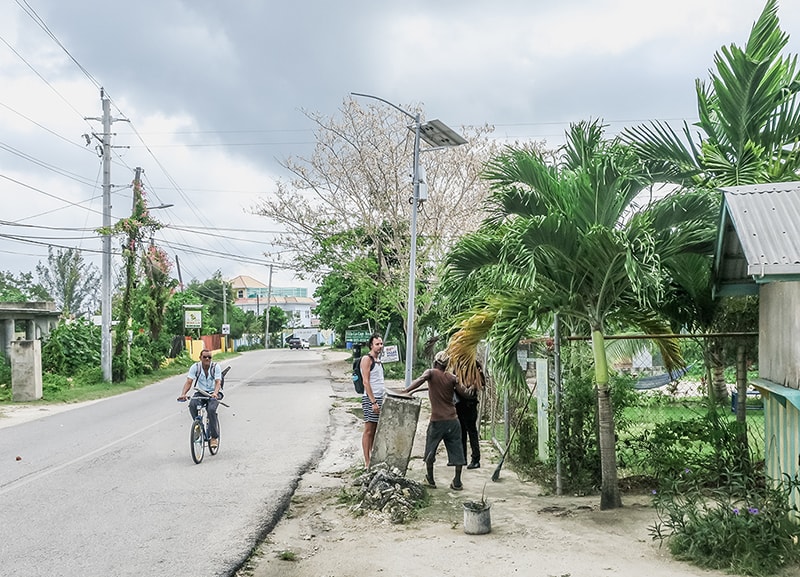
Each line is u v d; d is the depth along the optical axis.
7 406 22.31
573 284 8.18
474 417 10.89
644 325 9.63
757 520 6.12
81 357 31.56
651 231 7.52
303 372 39.25
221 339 79.31
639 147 10.19
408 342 18.17
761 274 5.64
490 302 8.37
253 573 6.34
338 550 6.91
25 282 70.75
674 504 6.75
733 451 8.87
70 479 10.42
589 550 6.59
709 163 10.05
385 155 27.88
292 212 28.66
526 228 7.52
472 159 27.56
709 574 5.89
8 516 8.26
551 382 9.64
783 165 9.89
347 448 13.36
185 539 7.27
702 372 11.35
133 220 30.88
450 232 27.50
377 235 28.31
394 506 8.24
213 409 12.37
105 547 7.02
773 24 10.24
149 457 12.32
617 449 9.38
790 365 6.22
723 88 9.87
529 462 10.45
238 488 9.70
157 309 39.91
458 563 6.34
